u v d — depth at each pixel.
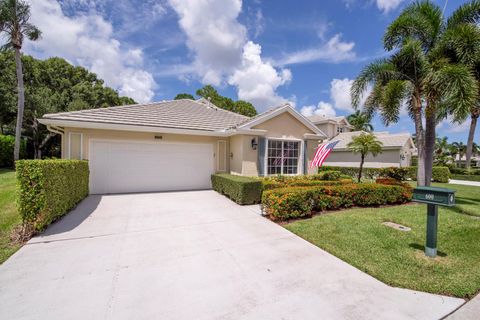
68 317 2.96
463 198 12.05
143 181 12.01
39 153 26.44
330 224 6.73
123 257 4.67
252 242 5.51
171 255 4.78
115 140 11.41
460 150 45.25
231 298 3.38
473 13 9.49
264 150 12.30
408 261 4.52
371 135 14.68
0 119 24.31
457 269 4.23
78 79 31.89
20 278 3.84
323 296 3.45
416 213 7.99
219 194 11.56
